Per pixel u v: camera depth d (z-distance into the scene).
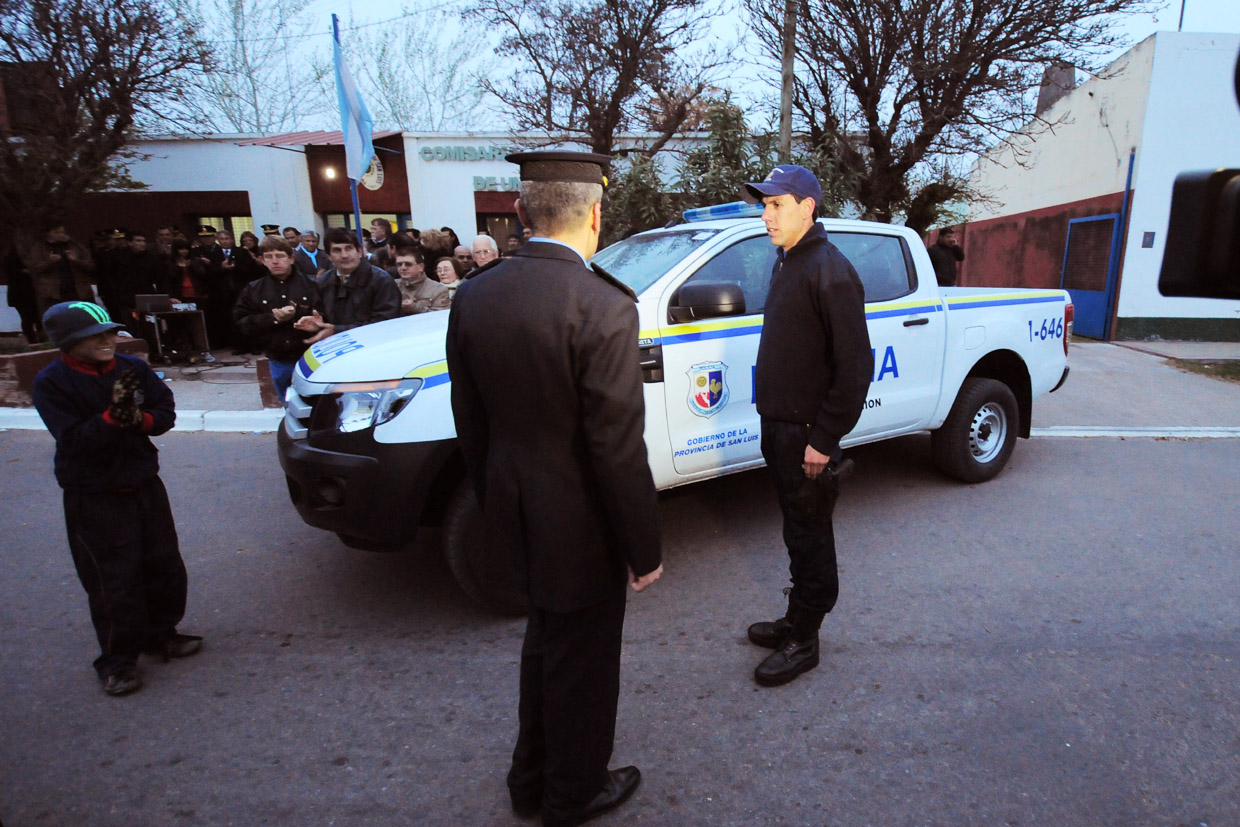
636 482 1.67
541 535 1.73
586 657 1.86
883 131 10.88
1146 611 3.15
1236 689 2.60
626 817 2.07
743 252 3.74
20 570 3.65
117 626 2.63
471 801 2.15
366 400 2.96
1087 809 2.06
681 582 3.51
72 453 2.47
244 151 12.88
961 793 2.13
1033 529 4.04
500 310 1.67
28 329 9.19
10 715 2.54
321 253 7.68
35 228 8.55
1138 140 10.48
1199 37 10.05
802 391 2.50
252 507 4.49
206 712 2.56
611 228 9.59
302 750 2.37
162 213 12.81
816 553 2.58
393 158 13.12
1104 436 5.91
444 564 3.76
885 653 2.86
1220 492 4.61
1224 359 9.13
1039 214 13.80
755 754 2.32
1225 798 2.10
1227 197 1.01
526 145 12.07
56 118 8.35
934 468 4.99
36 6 7.77
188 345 8.53
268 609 3.30
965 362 4.44
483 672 2.80
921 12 9.66
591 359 1.61
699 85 11.21
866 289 4.06
